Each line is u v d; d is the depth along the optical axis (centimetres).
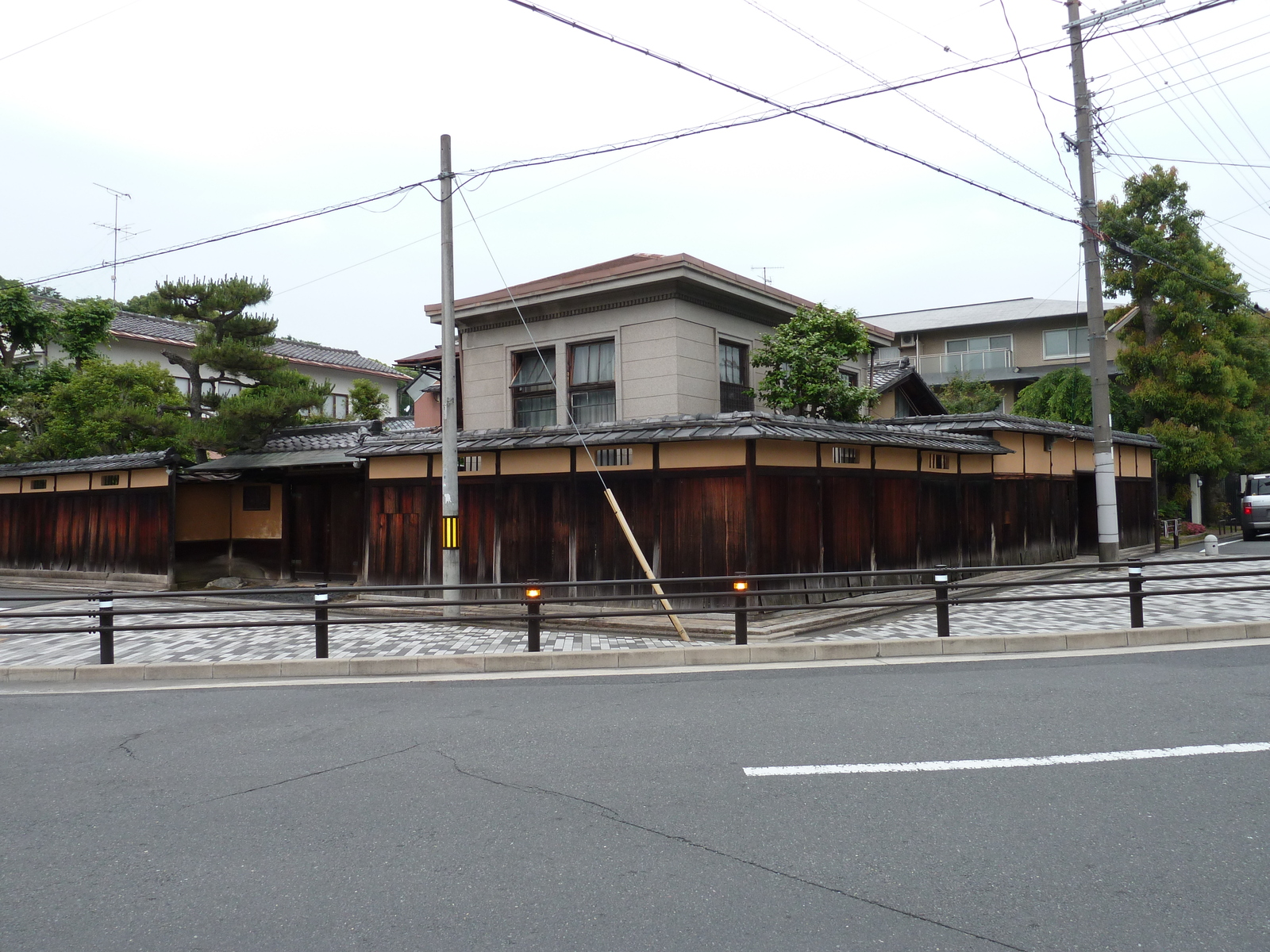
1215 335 2630
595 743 596
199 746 621
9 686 888
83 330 2039
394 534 1470
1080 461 1941
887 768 525
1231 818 436
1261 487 2806
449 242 1225
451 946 328
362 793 507
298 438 1914
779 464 1180
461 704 732
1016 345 3744
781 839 425
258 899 371
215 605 1555
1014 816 446
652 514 1216
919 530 1433
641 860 404
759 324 1716
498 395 1725
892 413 2230
